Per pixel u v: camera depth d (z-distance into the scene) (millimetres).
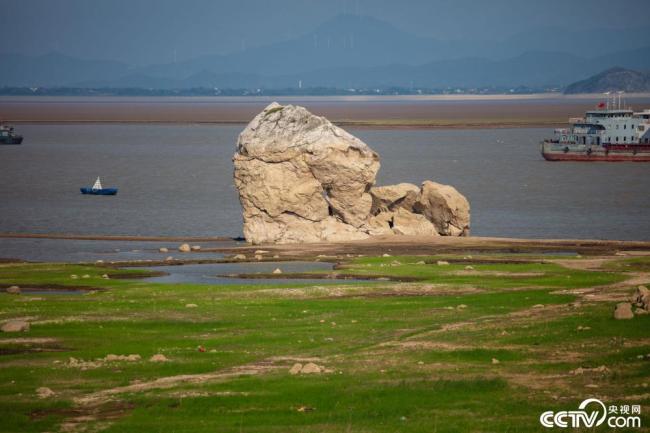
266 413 185000
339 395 195375
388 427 174500
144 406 190750
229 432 173625
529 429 171625
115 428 177000
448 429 172375
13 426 178750
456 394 194125
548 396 190000
